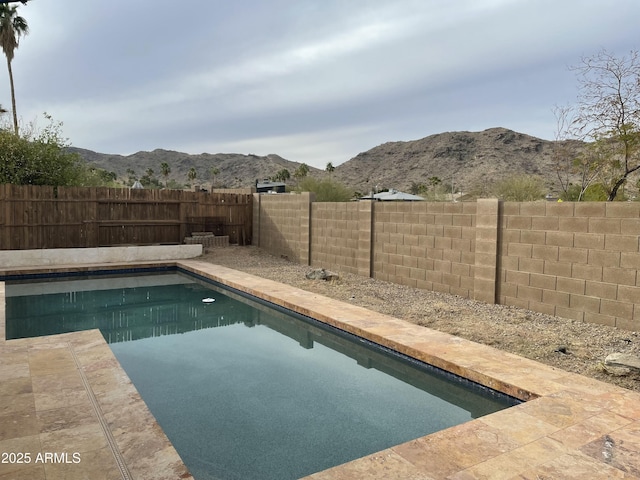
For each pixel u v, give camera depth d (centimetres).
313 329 738
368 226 1069
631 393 407
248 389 497
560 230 666
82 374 458
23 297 979
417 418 425
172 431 396
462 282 834
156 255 1392
